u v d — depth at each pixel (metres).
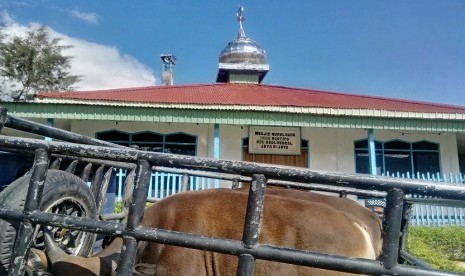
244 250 1.43
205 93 15.30
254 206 1.46
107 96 12.77
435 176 13.59
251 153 14.45
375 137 14.84
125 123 14.17
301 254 1.40
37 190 1.58
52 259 1.78
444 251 8.87
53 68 45.47
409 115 11.91
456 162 14.79
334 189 3.21
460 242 8.98
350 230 2.18
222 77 21.28
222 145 14.41
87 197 2.35
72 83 46.38
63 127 15.03
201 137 14.36
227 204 2.26
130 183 3.71
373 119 12.04
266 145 14.50
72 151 1.58
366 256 2.14
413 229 10.34
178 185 11.80
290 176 1.44
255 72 19.83
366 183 1.39
